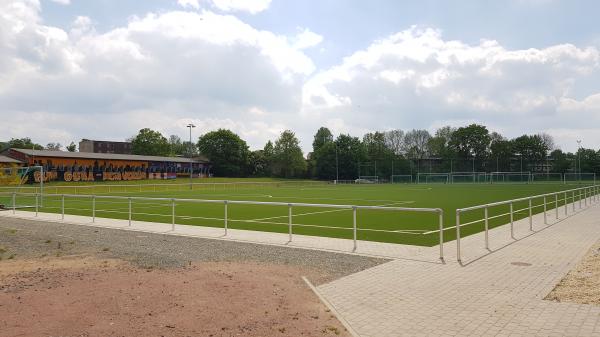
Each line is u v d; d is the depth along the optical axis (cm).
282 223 1922
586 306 685
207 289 780
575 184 7950
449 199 3688
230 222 1970
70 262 1034
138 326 596
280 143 11275
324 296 756
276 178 11131
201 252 1179
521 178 9925
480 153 12462
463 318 645
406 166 10812
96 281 836
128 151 14738
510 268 972
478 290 795
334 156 11588
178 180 8344
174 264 1007
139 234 1553
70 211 2605
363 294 771
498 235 1481
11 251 1198
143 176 8044
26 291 768
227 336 564
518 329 595
